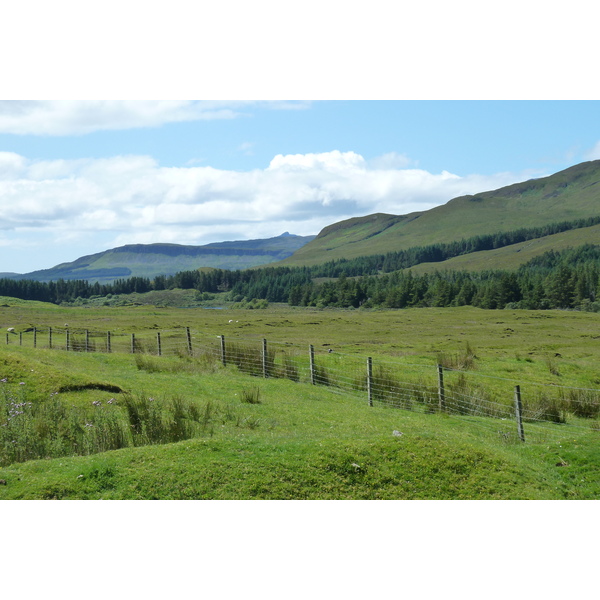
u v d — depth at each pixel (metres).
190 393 20.25
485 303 150.12
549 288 149.12
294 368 26.78
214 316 117.88
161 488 10.36
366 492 10.88
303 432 15.73
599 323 90.75
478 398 22.45
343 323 93.00
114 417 15.06
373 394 23.27
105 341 46.31
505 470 12.07
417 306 166.62
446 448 12.43
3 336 53.88
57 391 17.47
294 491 10.61
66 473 10.62
